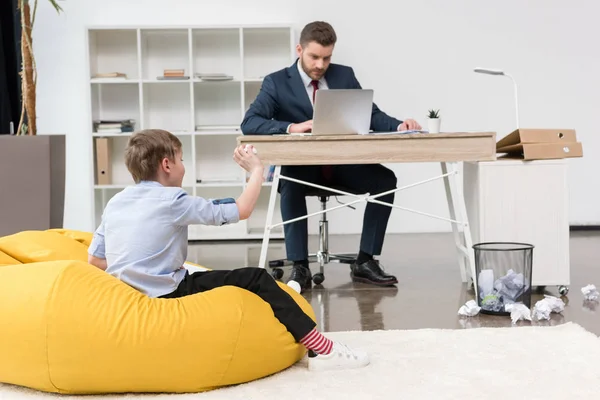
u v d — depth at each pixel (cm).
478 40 634
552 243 363
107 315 214
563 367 229
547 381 216
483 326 296
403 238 602
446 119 638
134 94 640
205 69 641
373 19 632
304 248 396
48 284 217
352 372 231
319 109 350
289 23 619
